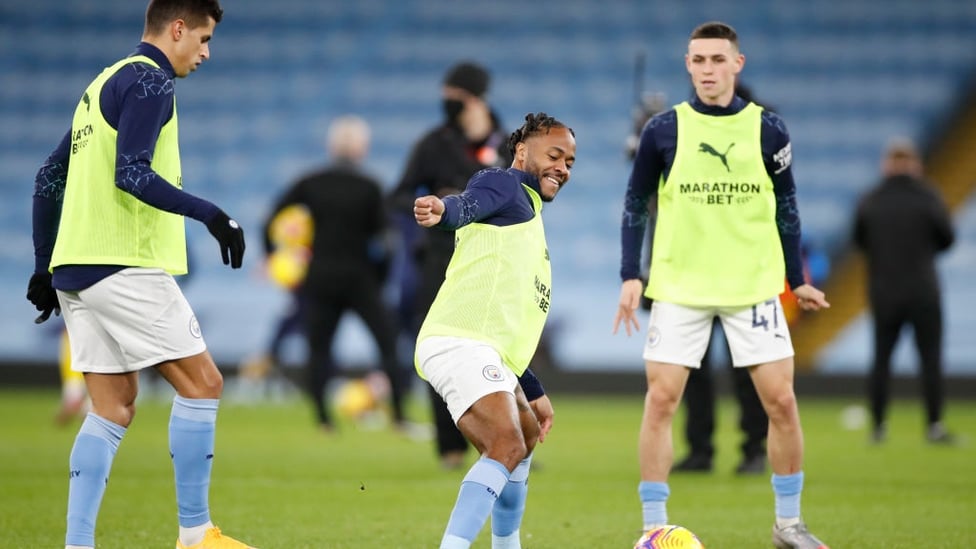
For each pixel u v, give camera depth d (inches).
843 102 3371.1
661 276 845.2
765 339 824.3
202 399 730.8
